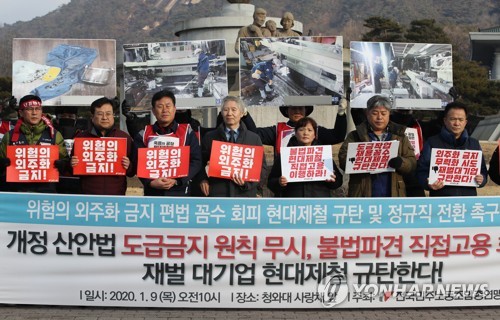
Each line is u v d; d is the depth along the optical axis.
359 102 9.89
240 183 7.80
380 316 7.50
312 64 10.03
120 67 19.92
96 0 165.50
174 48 10.12
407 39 53.47
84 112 24.38
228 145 7.80
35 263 7.62
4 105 11.30
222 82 10.08
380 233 7.59
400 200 7.59
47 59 9.96
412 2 129.50
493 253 7.73
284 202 7.51
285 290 7.59
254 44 10.04
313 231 7.54
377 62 9.93
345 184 11.58
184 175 7.81
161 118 7.99
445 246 7.66
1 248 7.62
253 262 7.55
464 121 8.13
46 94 9.95
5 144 8.19
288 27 18.00
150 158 7.82
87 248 7.57
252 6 25.88
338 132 9.38
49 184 8.23
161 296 7.58
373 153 7.85
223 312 7.58
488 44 63.25
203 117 19.25
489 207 7.68
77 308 7.70
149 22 150.62
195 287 7.57
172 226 7.51
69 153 9.35
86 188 8.12
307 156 7.97
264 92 10.06
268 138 9.48
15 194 7.58
